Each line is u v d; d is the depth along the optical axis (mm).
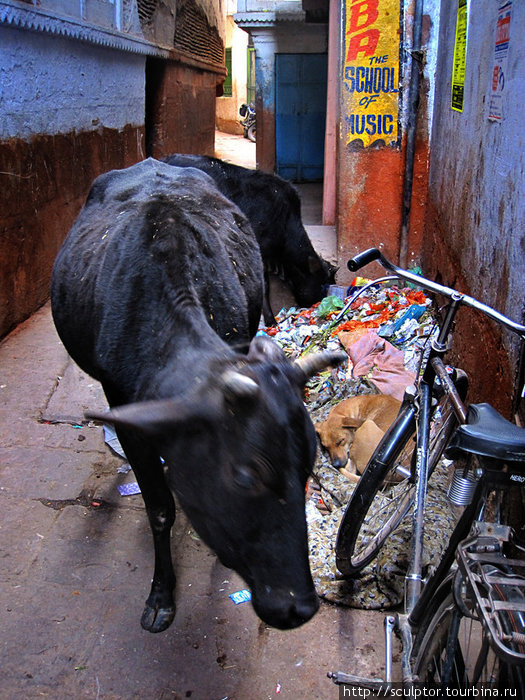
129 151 8547
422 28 5547
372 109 5750
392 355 4449
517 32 2930
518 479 1632
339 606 2686
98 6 7160
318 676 2379
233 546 1621
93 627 2564
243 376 1564
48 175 5754
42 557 2912
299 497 1570
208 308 2230
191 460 1607
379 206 5984
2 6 4574
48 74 5680
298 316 5938
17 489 3348
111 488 3396
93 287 2457
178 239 2248
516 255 2750
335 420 3680
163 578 2588
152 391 1882
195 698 2289
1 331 4969
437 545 2811
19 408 4062
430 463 2467
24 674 2354
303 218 9211
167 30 10703
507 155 3025
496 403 2918
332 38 7293
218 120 26188
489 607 1433
